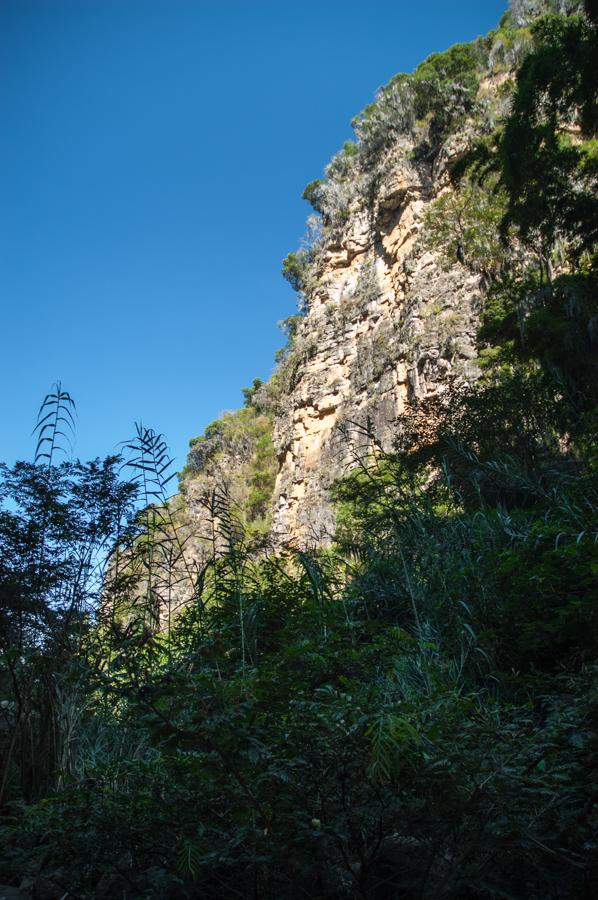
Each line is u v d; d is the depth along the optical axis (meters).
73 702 5.01
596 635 5.12
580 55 17.78
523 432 14.16
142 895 2.84
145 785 3.19
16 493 5.81
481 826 2.74
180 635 5.53
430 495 8.55
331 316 53.81
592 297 19.36
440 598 6.50
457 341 35.75
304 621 5.75
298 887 2.76
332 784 2.76
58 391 6.46
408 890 2.86
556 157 19.67
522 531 7.51
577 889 2.75
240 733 2.55
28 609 5.34
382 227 51.19
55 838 3.13
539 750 2.94
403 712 2.73
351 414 44.66
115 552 6.02
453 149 46.25
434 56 49.22
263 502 54.88
